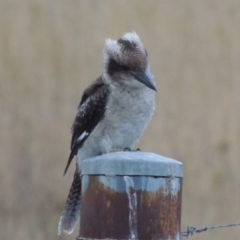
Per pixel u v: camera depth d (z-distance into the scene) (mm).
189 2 17625
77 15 17734
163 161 4824
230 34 17562
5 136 16922
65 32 17703
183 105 17016
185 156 16594
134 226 4793
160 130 16656
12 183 16469
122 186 4805
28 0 17953
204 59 17422
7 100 17266
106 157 4867
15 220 16156
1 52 17594
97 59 17500
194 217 16109
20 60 17562
